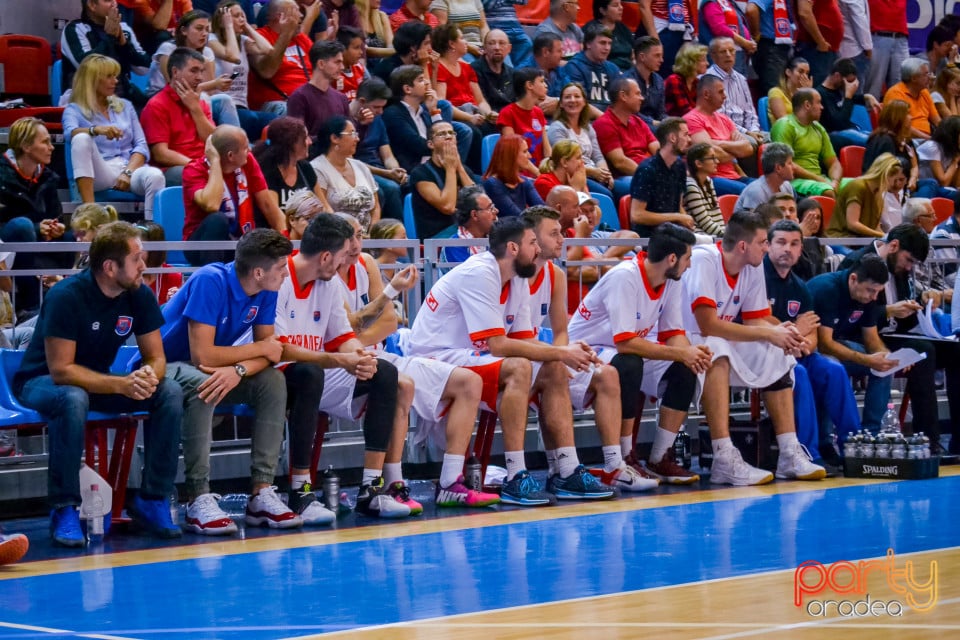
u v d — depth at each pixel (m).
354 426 16.17
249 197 16.45
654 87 24.45
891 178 22.23
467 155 21.69
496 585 9.73
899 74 29.97
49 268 14.93
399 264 16.08
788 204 19.28
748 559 10.70
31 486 13.99
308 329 13.76
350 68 21.73
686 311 16.06
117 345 12.52
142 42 21.48
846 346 17.23
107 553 11.66
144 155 18.81
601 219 20.95
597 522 12.93
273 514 13.00
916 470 15.98
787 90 27.08
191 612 8.96
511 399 14.24
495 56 23.59
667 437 15.80
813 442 16.66
